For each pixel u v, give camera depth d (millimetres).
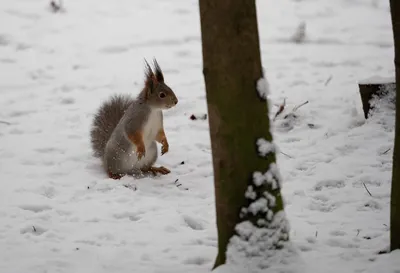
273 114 13812
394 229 7504
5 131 13461
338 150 11977
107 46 19516
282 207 7215
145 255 8266
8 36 20266
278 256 7145
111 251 8414
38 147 12562
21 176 11172
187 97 15219
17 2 23609
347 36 20391
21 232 9086
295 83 15875
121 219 9555
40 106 14984
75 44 19828
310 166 11383
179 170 11594
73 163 11867
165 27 21438
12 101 15289
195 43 19906
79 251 8406
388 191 10133
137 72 17375
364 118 13148
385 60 17734
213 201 10273
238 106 6648
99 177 11297
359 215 9406
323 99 14555
